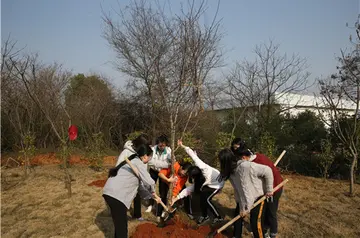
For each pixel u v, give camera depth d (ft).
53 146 43.96
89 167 34.47
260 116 37.50
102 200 21.39
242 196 13.55
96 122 45.37
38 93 36.19
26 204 20.70
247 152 14.07
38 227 16.67
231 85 39.83
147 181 13.15
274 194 14.12
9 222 17.47
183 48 17.69
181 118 18.94
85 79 58.54
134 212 17.28
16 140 38.34
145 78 35.19
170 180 16.85
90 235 15.61
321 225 16.96
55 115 37.83
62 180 27.78
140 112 46.50
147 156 13.62
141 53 30.32
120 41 37.83
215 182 16.53
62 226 16.75
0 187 24.99
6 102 33.81
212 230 15.71
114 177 13.11
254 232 13.34
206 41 18.17
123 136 49.98
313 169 36.42
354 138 26.45
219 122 40.01
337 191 24.39
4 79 30.71
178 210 17.70
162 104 19.56
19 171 32.07
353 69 25.72
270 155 29.78
